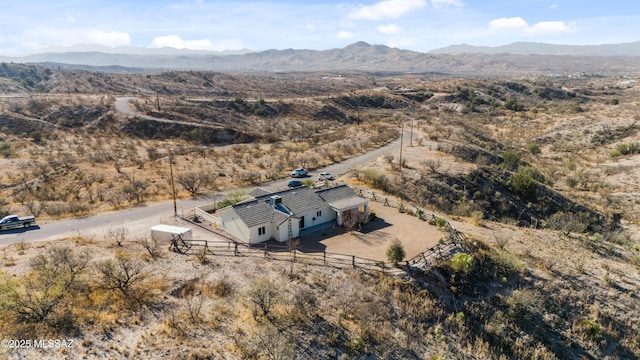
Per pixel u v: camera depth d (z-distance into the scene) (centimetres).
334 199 4094
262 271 2905
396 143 8675
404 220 4088
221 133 10319
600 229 5078
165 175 6275
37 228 3919
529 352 2428
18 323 2103
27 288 2444
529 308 2759
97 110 11581
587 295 2994
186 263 3016
